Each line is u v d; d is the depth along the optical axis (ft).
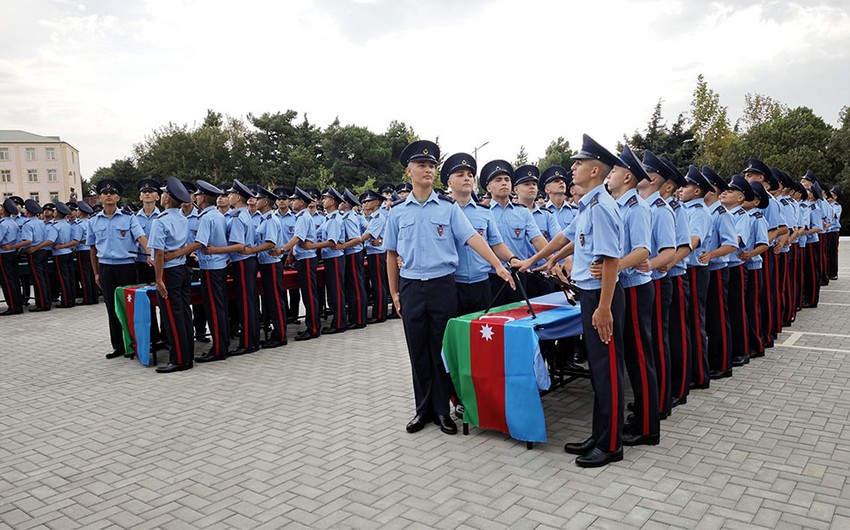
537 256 14.28
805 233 27.22
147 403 16.84
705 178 16.88
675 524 9.20
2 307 38.27
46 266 35.86
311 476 11.54
